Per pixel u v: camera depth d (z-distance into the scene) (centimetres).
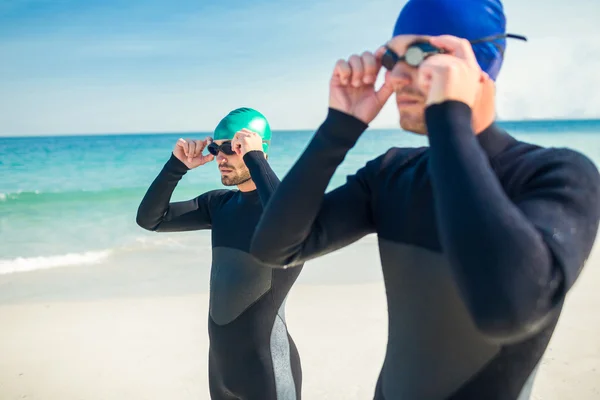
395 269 173
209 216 391
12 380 535
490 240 119
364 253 1025
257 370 333
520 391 153
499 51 156
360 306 724
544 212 132
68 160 3094
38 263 1034
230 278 345
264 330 336
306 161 171
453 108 133
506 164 152
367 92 168
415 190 169
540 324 127
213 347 352
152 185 371
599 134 6438
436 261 159
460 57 143
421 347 164
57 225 1463
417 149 183
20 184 2281
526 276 118
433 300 161
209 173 2264
